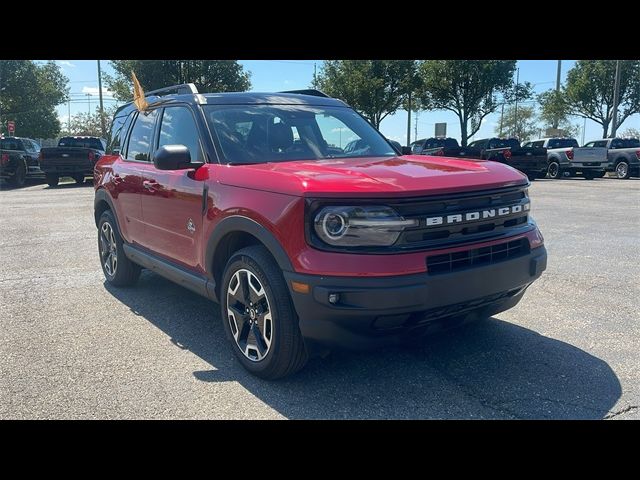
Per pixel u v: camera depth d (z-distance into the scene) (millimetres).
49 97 44719
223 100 4762
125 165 5609
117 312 5285
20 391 3623
